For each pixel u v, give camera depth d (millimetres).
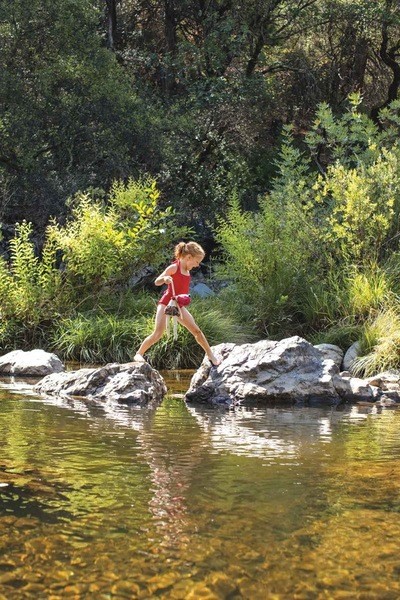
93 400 7906
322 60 27672
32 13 19391
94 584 2971
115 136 20234
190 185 23172
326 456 5281
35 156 19828
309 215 14203
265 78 25078
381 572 3096
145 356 11914
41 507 3932
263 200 16016
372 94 28469
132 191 15141
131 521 3711
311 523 3709
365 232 13391
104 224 13891
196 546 3367
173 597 2863
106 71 20625
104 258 13680
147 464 4934
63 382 8398
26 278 13500
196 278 20344
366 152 15242
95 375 8242
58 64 19688
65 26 19750
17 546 3352
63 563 3166
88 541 3424
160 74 25156
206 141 23578
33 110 19500
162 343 11898
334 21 25906
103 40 25250
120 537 3479
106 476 4594
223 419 6914
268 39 25812
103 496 4148
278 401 8117
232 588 2939
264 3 24938
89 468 4793
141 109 20828
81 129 19859
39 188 19234
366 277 12828
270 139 26984
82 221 14352
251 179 24516
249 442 5770
